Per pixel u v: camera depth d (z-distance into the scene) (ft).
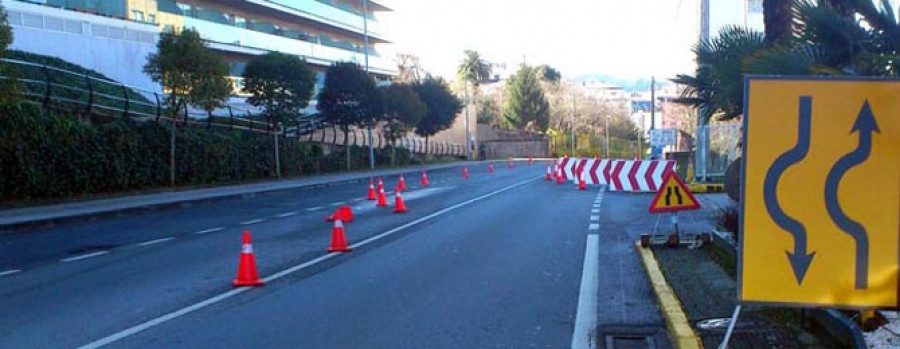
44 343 21.24
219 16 158.40
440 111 203.72
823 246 16.02
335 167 143.13
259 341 21.33
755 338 19.88
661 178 83.10
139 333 22.31
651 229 46.73
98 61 108.88
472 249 38.99
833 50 23.47
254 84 112.47
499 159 281.95
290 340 21.43
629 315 24.32
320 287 29.12
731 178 28.35
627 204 67.10
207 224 54.19
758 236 16.30
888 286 15.75
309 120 144.05
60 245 43.19
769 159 16.24
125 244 43.24
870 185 15.84
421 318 23.99
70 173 72.74
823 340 19.25
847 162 15.93
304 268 33.55
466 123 267.18
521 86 322.55
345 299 26.86
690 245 37.68
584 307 25.53
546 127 325.83
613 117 369.30
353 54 207.82
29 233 49.80
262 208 68.28
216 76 87.04
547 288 28.78
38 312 25.18
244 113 125.70
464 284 29.58
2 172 64.80
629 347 20.80
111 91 94.68
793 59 22.71
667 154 113.50
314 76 117.50
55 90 80.79
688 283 27.68
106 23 110.93
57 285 30.17
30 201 67.51
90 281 31.04
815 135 16.06
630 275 31.45
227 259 36.63
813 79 16.07
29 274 32.96
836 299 15.96
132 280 31.19
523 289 28.58
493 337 21.76
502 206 65.31
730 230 35.63
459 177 127.13
